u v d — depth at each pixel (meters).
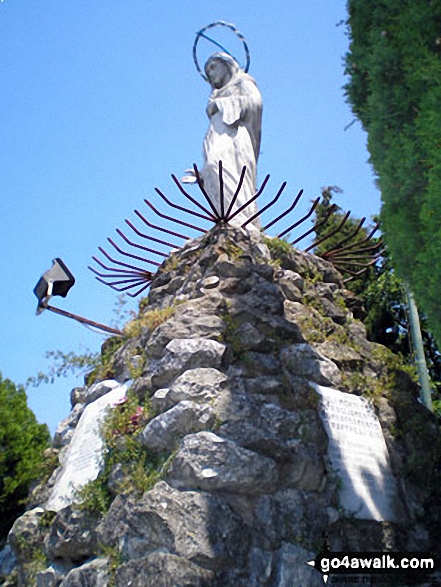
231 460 8.51
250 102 13.40
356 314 12.34
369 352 11.25
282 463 8.85
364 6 8.19
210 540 7.98
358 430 9.92
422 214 6.45
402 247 7.07
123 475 9.02
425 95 6.83
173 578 7.61
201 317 10.05
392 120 7.41
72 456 10.38
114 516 8.70
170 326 10.05
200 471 8.40
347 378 10.46
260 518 8.42
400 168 7.00
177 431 8.91
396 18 7.59
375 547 8.93
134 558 8.13
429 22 7.24
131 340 10.95
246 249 11.28
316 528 8.66
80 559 9.15
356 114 8.26
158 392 9.40
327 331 11.09
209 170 12.72
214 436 8.69
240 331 9.95
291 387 9.73
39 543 9.81
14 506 14.77
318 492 8.99
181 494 8.30
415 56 7.21
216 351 9.52
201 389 9.10
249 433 8.80
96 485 9.30
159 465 8.84
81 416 10.93
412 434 10.36
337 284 12.33
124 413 9.63
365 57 7.93
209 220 11.41
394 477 9.82
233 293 10.56
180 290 11.19
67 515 9.35
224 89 13.86
